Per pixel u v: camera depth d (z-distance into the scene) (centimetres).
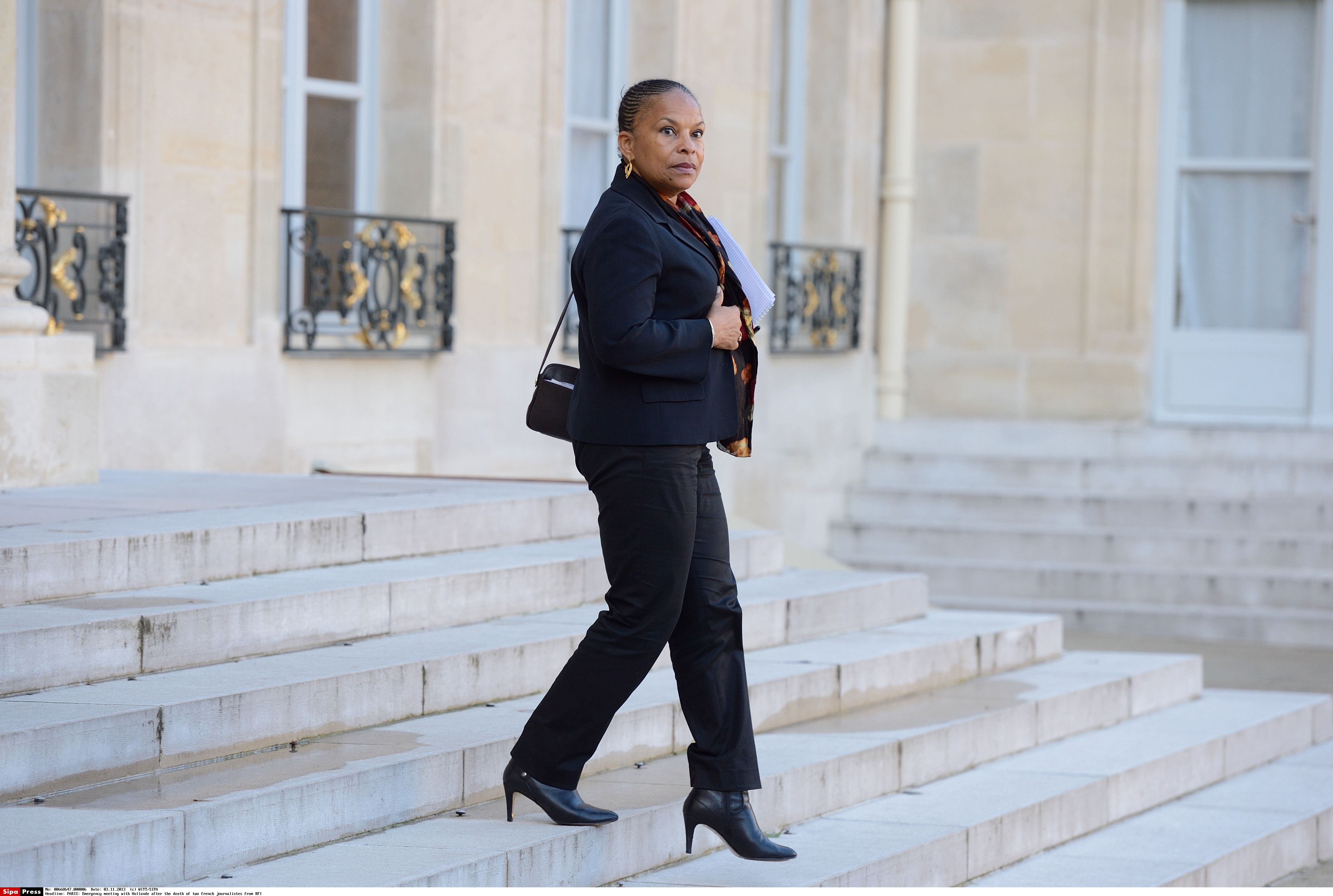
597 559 920
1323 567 1609
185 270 1207
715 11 1673
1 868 484
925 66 1934
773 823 715
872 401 1917
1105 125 1884
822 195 1883
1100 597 1619
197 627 696
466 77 1419
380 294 1395
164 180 1191
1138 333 1888
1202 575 1590
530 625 833
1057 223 1903
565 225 1591
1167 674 1077
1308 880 870
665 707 750
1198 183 1897
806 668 860
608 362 565
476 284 1441
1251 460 1753
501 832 607
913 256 1942
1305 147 1864
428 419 1395
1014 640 1041
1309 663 1428
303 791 583
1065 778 849
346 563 857
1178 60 1883
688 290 576
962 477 1825
